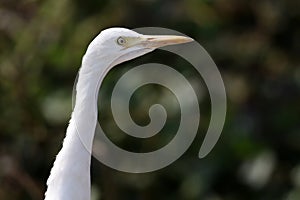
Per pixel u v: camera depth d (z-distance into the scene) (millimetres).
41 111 11523
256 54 12094
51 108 11422
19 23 11672
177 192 11594
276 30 12211
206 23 11938
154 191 11641
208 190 11289
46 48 11516
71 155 6184
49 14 11484
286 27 12258
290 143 11586
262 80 12094
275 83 12070
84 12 11484
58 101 11445
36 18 11523
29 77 11570
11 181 11336
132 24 11648
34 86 11609
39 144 11758
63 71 11641
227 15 12117
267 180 11266
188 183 11320
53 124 11562
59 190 6191
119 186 11500
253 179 11258
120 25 11617
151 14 11680
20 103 11578
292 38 12281
